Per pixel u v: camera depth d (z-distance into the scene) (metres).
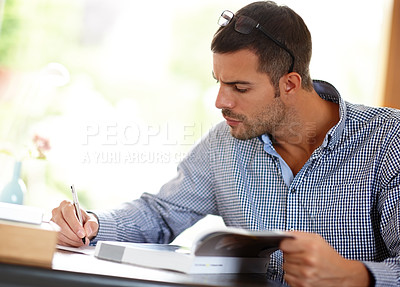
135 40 5.47
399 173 1.81
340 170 1.94
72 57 5.43
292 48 1.95
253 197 2.07
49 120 5.21
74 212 1.86
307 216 1.97
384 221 1.78
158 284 1.24
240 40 1.89
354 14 4.61
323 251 1.36
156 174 5.04
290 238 1.36
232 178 2.12
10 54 5.32
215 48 1.92
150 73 5.47
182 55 5.50
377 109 1.99
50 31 5.41
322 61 4.64
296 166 2.06
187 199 2.24
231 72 1.90
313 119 2.02
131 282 1.23
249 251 1.59
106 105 5.38
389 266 1.47
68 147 5.08
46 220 1.57
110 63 5.46
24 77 5.31
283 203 2.02
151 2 5.46
